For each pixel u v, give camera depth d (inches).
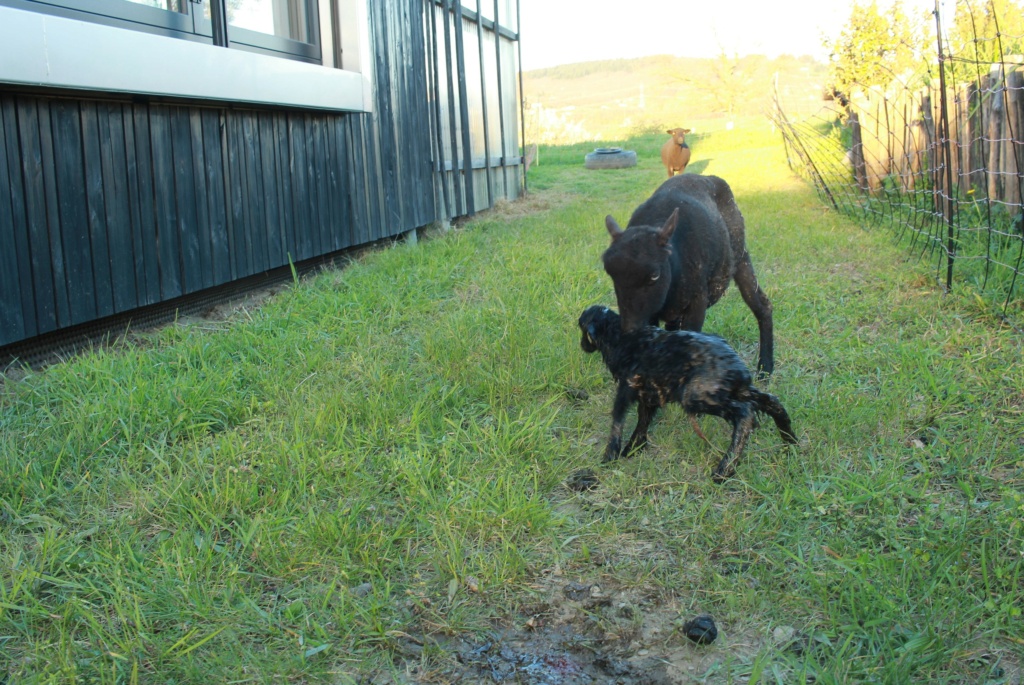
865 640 113.0
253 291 305.3
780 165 724.0
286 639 115.5
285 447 163.9
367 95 344.8
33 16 184.7
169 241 254.5
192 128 260.5
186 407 186.9
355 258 368.2
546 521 142.9
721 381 151.4
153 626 118.6
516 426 180.7
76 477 160.2
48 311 214.2
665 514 147.2
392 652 114.3
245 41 291.6
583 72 4200.3
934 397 188.7
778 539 137.5
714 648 113.8
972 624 115.0
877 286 283.3
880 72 673.0
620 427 165.6
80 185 221.5
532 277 299.1
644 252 162.4
